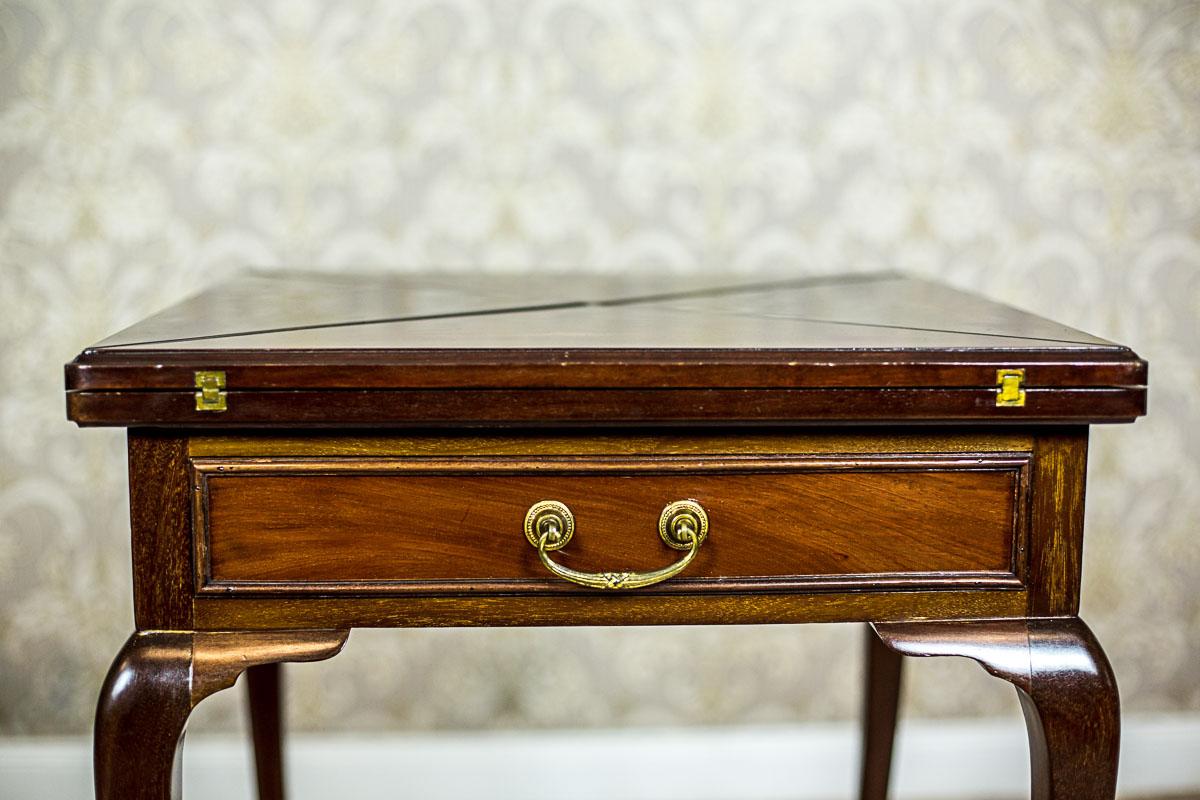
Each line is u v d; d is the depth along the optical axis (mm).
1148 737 1498
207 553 885
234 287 1164
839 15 1372
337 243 1390
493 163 1383
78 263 1373
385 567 892
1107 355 878
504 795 1471
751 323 976
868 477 898
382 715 1466
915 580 907
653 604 905
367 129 1371
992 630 910
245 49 1350
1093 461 1451
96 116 1350
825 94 1386
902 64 1381
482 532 892
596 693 1476
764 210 1404
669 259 1410
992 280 1424
